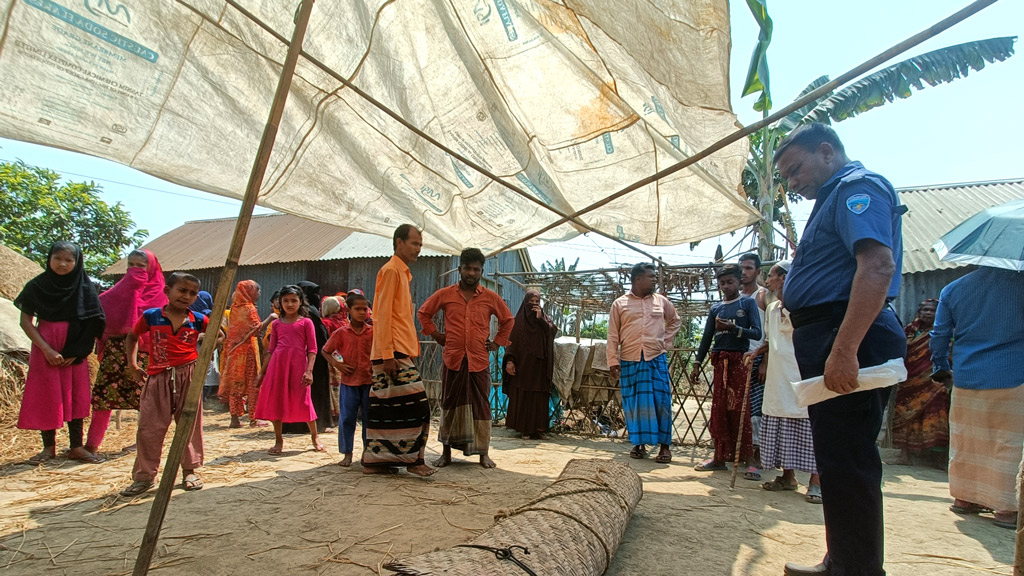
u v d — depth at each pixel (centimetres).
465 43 313
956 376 402
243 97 313
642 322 598
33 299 468
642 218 415
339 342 495
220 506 352
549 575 198
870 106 854
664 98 297
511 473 482
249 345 739
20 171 1964
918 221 913
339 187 390
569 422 845
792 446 432
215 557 265
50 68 256
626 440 750
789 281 249
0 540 286
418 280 1237
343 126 351
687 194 385
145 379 411
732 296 553
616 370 608
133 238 2175
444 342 531
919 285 791
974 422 388
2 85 250
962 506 399
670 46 258
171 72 285
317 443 570
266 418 535
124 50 267
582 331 1214
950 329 427
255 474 447
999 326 381
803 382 223
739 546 304
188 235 1839
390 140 364
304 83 321
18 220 1919
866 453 219
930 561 294
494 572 190
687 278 757
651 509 376
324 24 296
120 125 290
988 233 400
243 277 1464
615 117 333
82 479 419
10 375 620
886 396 229
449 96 345
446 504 366
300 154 356
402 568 187
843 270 224
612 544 257
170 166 322
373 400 450
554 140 357
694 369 572
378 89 332
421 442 455
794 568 255
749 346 532
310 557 268
